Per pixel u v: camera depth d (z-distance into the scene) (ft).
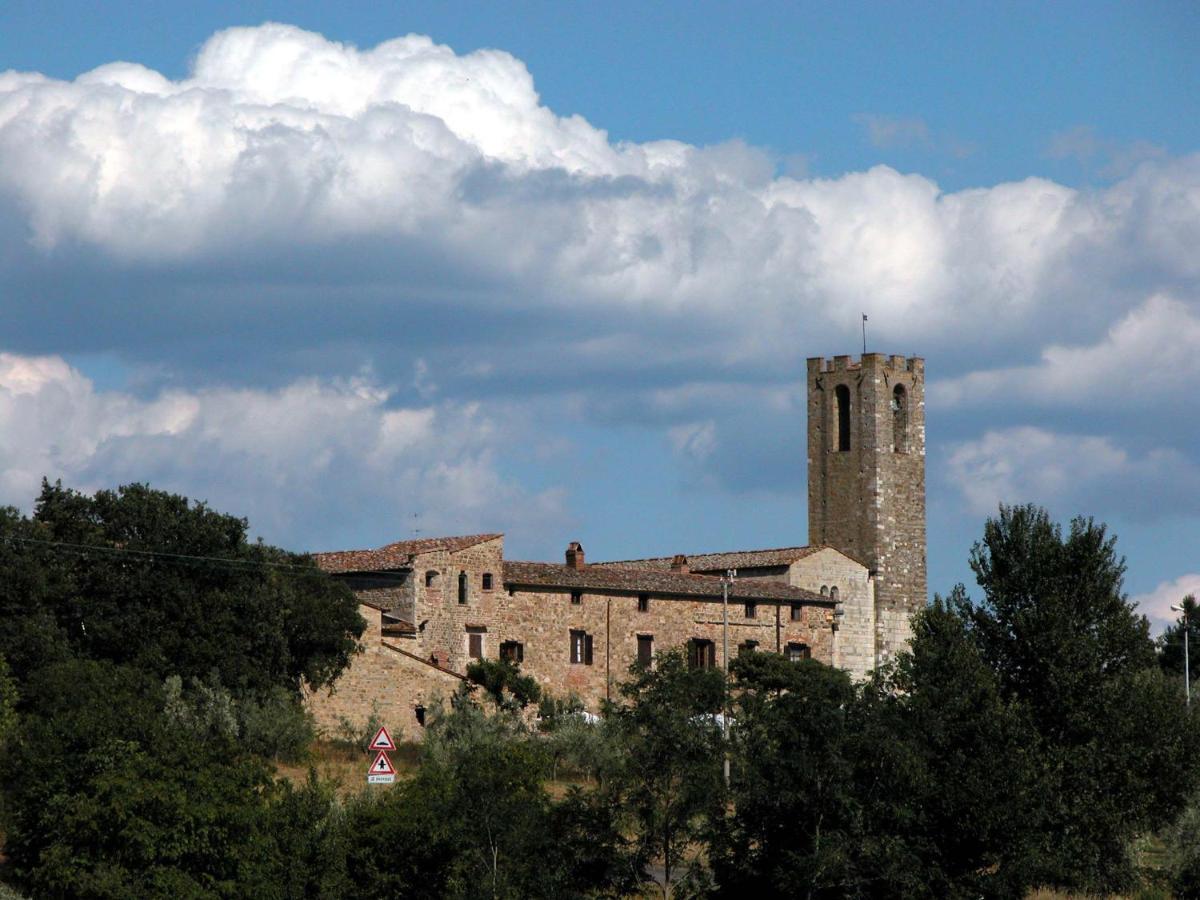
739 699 433.07
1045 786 444.55
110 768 434.30
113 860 422.00
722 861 421.18
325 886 417.28
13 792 464.65
